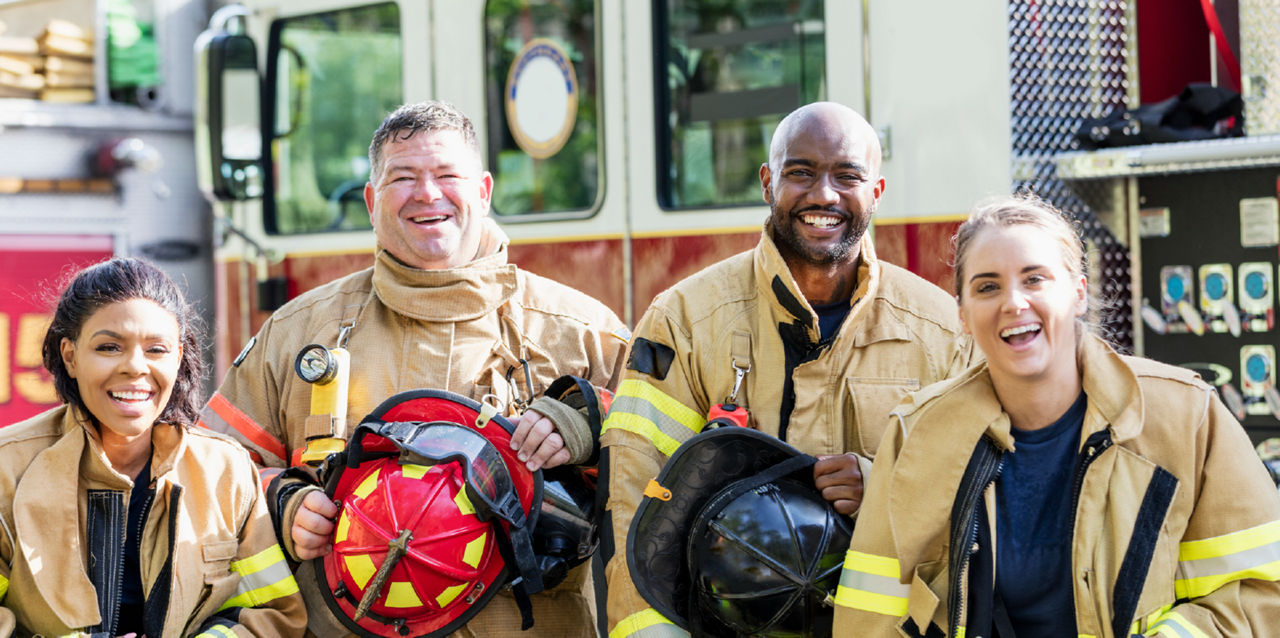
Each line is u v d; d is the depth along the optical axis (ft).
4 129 17.93
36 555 7.47
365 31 16.14
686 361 8.54
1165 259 11.20
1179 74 12.46
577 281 14.35
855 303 8.52
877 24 12.17
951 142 11.71
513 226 14.87
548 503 8.74
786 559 7.57
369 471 8.41
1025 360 6.98
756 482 7.88
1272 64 11.34
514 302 9.56
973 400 7.28
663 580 8.07
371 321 9.38
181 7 19.62
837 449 8.34
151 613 7.79
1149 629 6.85
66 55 18.79
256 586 8.23
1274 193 10.58
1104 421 7.01
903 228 11.99
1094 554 6.92
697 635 8.01
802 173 8.21
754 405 8.45
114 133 18.90
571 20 14.30
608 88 14.01
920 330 8.55
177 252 19.48
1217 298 10.91
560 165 14.48
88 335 7.56
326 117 16.52
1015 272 7.00
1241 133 11.55
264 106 16.98
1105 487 6.96
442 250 9.17
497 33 14.94
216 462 8.19
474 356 9.26
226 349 17.40
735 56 13.17
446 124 9.28
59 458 7.64
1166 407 7.02
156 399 7.73
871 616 7.32
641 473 8.27
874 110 12.17
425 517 8.07
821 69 12.59
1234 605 6.86
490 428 8.63
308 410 9.25
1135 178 11.33
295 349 9.48
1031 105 11.59
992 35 11.46
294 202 16.80
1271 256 10.61
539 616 9.04
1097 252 11.55
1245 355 10.79
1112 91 12.21
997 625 7.09
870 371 8.44
